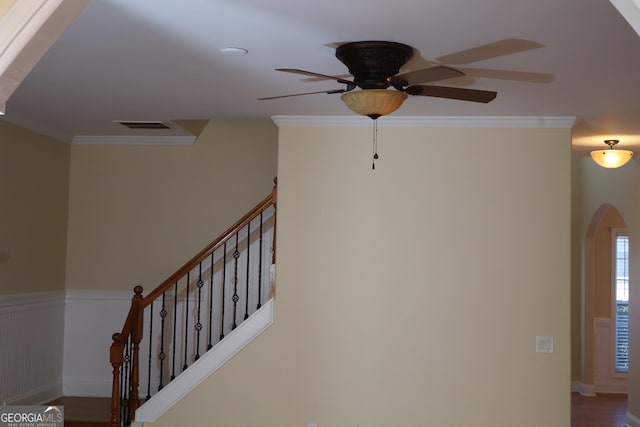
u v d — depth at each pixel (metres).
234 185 6.82
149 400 5.45
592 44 3.42
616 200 8.09
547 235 5.39
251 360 5.45
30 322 6.11
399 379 5.39
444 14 3.02
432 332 5.39
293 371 5.43
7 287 5.69
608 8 2.90
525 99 4.73
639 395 7.25
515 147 5.43
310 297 5.45
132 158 6.86
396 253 5.44
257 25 3.20
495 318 5.38
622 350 9.57
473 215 5.43
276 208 5.53
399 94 3.49
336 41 3.44
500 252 5.40
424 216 5.45
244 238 6.66
